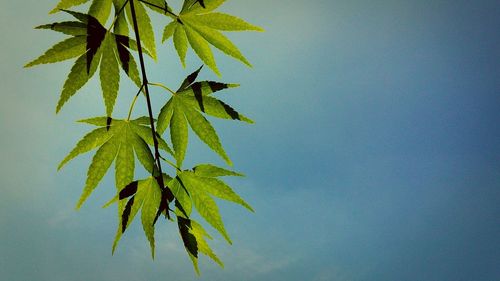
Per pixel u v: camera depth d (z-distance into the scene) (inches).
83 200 20.1
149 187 20.3
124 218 19.9
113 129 20.3
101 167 20.3
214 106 20.4
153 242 20.0
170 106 20.4
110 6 20.1
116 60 19.7
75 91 19.2
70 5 19.8
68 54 19.3
